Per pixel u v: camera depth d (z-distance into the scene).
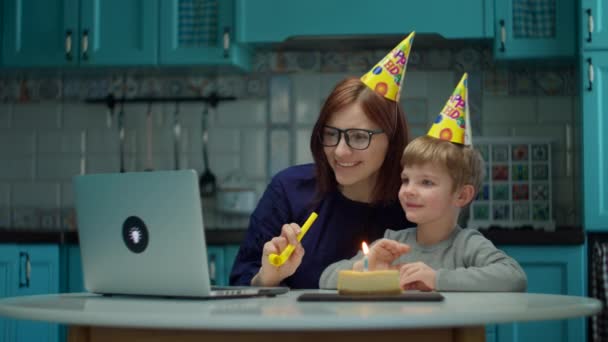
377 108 1.76
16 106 3.77
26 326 3.21
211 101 3.67
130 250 1.43
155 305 1.28
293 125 3.64
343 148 1.76
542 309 1.14
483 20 3.24
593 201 3.08
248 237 2.02
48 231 3.22
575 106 3.50
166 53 3.39
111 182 1.43
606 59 3.12
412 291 1.54
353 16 3.28
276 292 1.48
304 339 1.18
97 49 3.43
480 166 1.77
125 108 3.72
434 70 3.59
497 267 1.57
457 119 1.72
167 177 1.34
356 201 1.93
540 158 3.39
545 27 3.25
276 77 3.66
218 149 3.67
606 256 2.99
